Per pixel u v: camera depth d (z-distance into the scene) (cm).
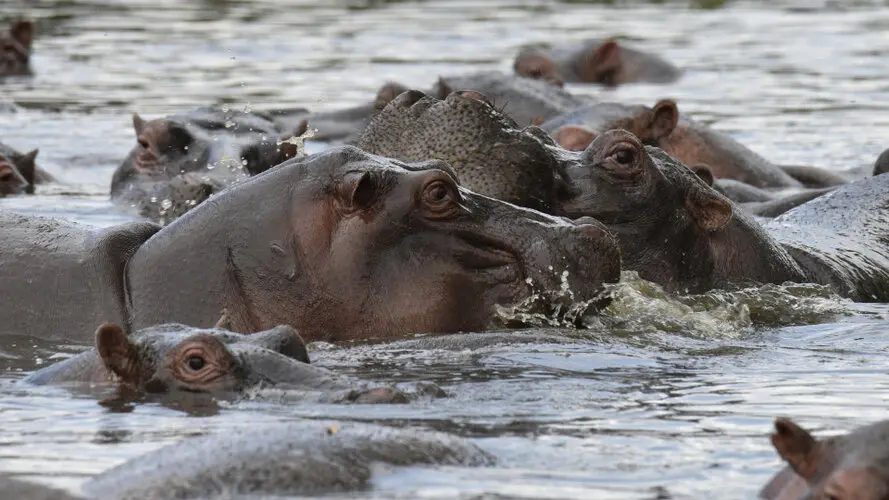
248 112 5350
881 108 7362
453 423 2255
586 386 2541
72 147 6234
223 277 3058
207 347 2503
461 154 3300
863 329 3219
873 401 2427
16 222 3294
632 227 3456
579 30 9800
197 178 4525
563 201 3428
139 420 2322
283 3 11056
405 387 2473
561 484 1917
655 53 8644
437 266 3031
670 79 8150
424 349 2855
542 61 7231
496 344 2872
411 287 3025
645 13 10788
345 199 3031
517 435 2183
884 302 3738
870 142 6462
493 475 1947
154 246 3134
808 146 6375
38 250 3189
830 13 10881
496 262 3055
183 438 2194
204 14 10444
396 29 9756
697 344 2973
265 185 3112
